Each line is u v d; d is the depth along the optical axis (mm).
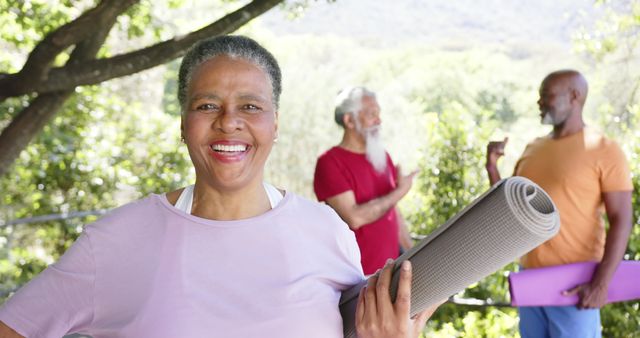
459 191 5805
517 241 1214
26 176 7094
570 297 3270
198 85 1429
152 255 1412
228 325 1386
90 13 4340
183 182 7426
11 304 1409
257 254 1438
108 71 4578
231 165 1426
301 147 14016
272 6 4535
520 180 1229
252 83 1436
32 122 4832
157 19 6582
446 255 1279
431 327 5059
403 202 5867
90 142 7309
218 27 4523
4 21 6242
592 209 3312
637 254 4773
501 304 4566
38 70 4473
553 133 3461
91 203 7266
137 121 7516
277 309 1408
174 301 1385
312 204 1535
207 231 1429
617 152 3270
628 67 8031
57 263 1432
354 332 1445
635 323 4680
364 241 3402
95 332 1425
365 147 3422
